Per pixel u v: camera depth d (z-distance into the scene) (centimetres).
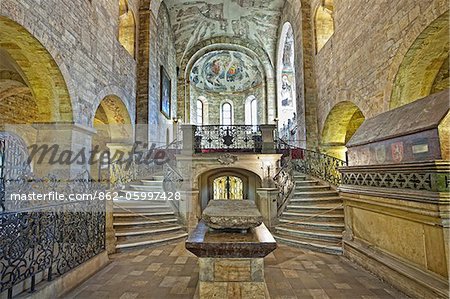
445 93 306
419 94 524
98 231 429
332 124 898
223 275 219
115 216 595
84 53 596
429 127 286
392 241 348
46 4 464
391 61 523
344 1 740
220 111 1886
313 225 579
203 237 226
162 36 1197
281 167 802
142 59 973
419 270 299
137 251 504
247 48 1564
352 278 368
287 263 434
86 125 600
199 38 1512
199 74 1795
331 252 485
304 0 1029
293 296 317
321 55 920
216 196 959
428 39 450
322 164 902
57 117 538
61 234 337
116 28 786
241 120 1872
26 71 504
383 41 552
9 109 810
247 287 216
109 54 731
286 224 628
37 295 278
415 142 308
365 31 626
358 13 660
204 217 246
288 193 722
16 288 271
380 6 562
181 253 490
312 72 999
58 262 325
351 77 700
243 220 236
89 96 617
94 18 648
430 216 278
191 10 1330
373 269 380
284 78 1581
